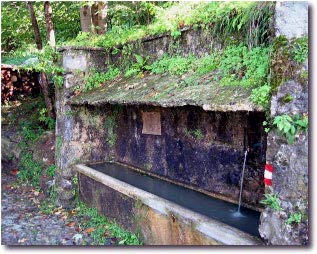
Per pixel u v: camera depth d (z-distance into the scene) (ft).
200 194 16.90
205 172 16.87
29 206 22.63
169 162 19.33
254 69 12.99
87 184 21.62
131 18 32.65
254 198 14.42
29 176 27.61
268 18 13.87
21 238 17.78
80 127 23.12
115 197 18.66
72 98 22.68
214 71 15.55
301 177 9.52
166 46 20.21
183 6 21.43
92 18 31.60
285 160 9.88
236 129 15.03
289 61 9.85
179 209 14.07
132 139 22.52
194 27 17.90
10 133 31.14
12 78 35.78
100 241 17.17
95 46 23.97
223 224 12.34
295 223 9.61
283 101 9.90
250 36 14.61
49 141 27.71
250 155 14.49
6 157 30.66
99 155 23.95
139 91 17.83
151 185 18.74
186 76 16.76
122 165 23.40
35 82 36.45
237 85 12.73
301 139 9.50
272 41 10.82
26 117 32.86
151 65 21.01
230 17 15.88
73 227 19.25
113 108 23.99
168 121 19.11
